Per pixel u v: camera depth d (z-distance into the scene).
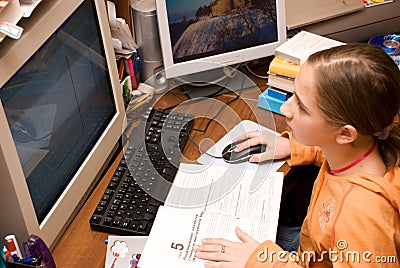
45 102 1.06
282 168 1.33
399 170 1.07
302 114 1.08
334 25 1.75
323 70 1.03
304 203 1.56
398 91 1.02
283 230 1.39
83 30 1.18
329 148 1.11
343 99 1.00
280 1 1.62
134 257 1.11
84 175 1.21
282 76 1.49
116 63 1.44
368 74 0.99
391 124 1.06
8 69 0.92
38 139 1.05
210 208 1.21
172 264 1.08
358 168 1.10
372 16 1.79
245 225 1.17
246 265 1.07
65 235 1.18
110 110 1.34
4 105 0.94
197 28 1.55
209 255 1.09
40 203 1.08
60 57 1.09
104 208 1.21
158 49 1.59
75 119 1.18
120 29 1.48
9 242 1.01
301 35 1.62
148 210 1.20
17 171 0.97
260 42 1.65
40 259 1.00
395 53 1.71
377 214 1.00
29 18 1.00
